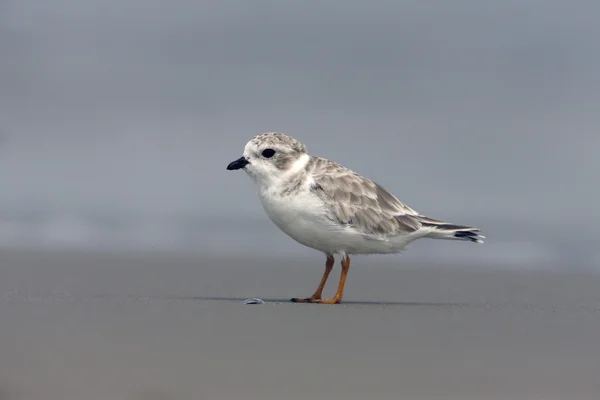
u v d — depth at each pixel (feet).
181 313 37.24
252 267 57.57
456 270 58.23
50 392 24.13
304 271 56.80
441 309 41.34
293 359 28.66
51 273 51.98
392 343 31.71
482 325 36.14
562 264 60.75
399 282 53.21
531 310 41.39
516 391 25.67
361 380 26.27
